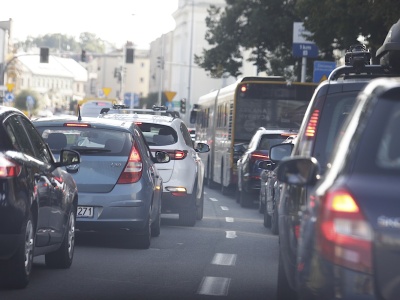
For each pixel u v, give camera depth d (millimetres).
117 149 33344
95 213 32781
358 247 13305
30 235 23453
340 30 70875
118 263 29938
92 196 32719
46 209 24844
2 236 22172
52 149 33500
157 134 43656
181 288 25391
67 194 27344
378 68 25984
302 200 19078
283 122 71250
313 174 15844
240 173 61500
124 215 32844
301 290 14688
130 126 34469
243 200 60875
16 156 22844
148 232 33906
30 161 23844
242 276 28094
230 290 25359
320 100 21266
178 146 43438
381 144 13820
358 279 13266
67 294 23609
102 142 33500
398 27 27656
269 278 27859
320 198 14047
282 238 20766
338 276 13391
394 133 13875
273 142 59250
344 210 13445
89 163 33000
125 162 33125
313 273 13953
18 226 22359
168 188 43000
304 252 14602
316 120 21219
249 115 71375
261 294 24812
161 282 26312
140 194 33062
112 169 33031
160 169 43062
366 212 13375
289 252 19672
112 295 23828
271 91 71312
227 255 33219
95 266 29000
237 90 71438
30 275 26391
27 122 25703
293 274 19250
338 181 13789
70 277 26484
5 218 22094
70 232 28297
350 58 29859
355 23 70062
